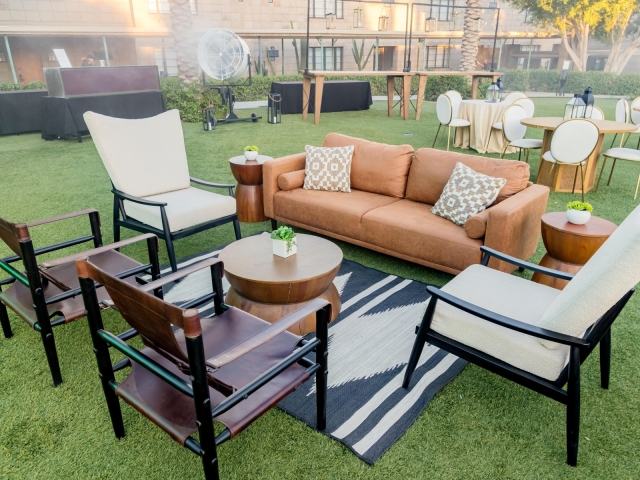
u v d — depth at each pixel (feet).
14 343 7.63
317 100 27.94
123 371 6.98
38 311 6.15
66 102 22.40
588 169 15.79
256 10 45.60
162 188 11.23
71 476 5.24
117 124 10.42
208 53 26.05
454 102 23.84
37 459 5.46
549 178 16.34
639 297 9.12
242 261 7.89
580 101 16.48
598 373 6.97
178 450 5.60
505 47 63.52
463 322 5.96
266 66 47.73
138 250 11.34
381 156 11.64
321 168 11.84
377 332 8.04
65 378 6.80
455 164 10.50
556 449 5.62
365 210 10.54
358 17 50.08
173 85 29.58
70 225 12.82
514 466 5.39
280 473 5.27
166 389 5.00
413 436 5.80
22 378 6.79
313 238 8.91
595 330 5.33
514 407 6.28
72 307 6.57
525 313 6.01
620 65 57.21
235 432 4.42
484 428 5.93
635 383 6.75
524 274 10.16
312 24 48.70
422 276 10.12
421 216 10.09
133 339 7.74
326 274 7.50
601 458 5.50
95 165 18.99
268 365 5.22
